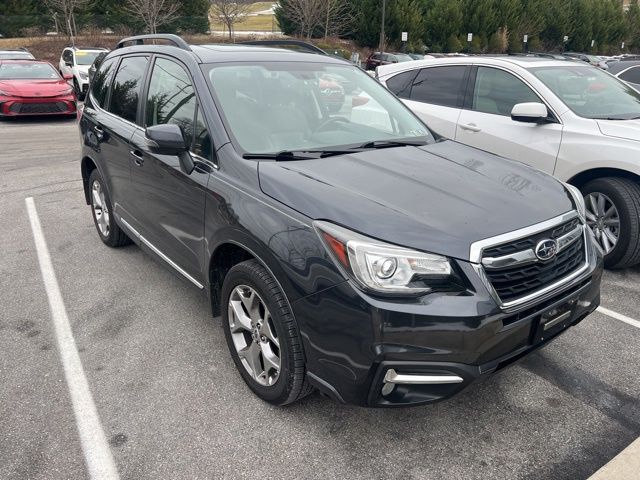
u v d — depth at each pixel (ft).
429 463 8.66
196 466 8.54
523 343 8.59
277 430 9.32
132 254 16.90
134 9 115.24
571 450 8.96
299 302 8.41
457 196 9.21
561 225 9.20
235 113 10.97
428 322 7.70
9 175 26.84
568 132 16.33
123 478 8.29
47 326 12.66
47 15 115.24
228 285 10.00
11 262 16.28
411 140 12.17
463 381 7.99
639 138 15.14
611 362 11.43
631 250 15.37
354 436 9.21
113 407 9.87
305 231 8.45
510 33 150.82
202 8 134.10
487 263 8.11
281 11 136.67
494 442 9.14
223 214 9.79
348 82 13.24
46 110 43.21
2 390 10.31
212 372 10.93
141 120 13.42
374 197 8.89
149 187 12.64
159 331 12.47
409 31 132.77
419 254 7.90
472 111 18.94
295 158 10.30
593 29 177.88
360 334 7.82
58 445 8.93
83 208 21.54
